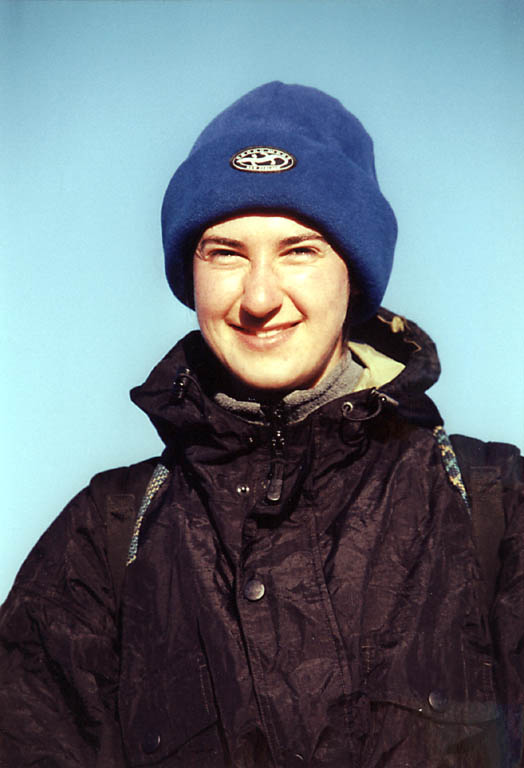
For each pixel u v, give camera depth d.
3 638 2.14
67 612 2.10
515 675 1.85
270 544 1.93
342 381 2.04
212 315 1.98
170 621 1.95
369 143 2.19
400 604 1.88
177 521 2.02
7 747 2.08
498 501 1.99
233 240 1.96
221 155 2.01
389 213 2.12
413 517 1.95
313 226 1.97
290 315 1.95
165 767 1.90
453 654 1.87
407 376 2.03
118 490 2.16
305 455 1.97
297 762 1.81
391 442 2.04
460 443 2.08
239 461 2.01
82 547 2.14
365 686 1.84
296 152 1.99
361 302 2.11
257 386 1.97
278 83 2.13
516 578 1.92
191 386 2.05
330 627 1.85
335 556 1.90
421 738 1.83
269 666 1.85
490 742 1.86
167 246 2.09
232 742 1.83
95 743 2.04
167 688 1.92
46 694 2.10
